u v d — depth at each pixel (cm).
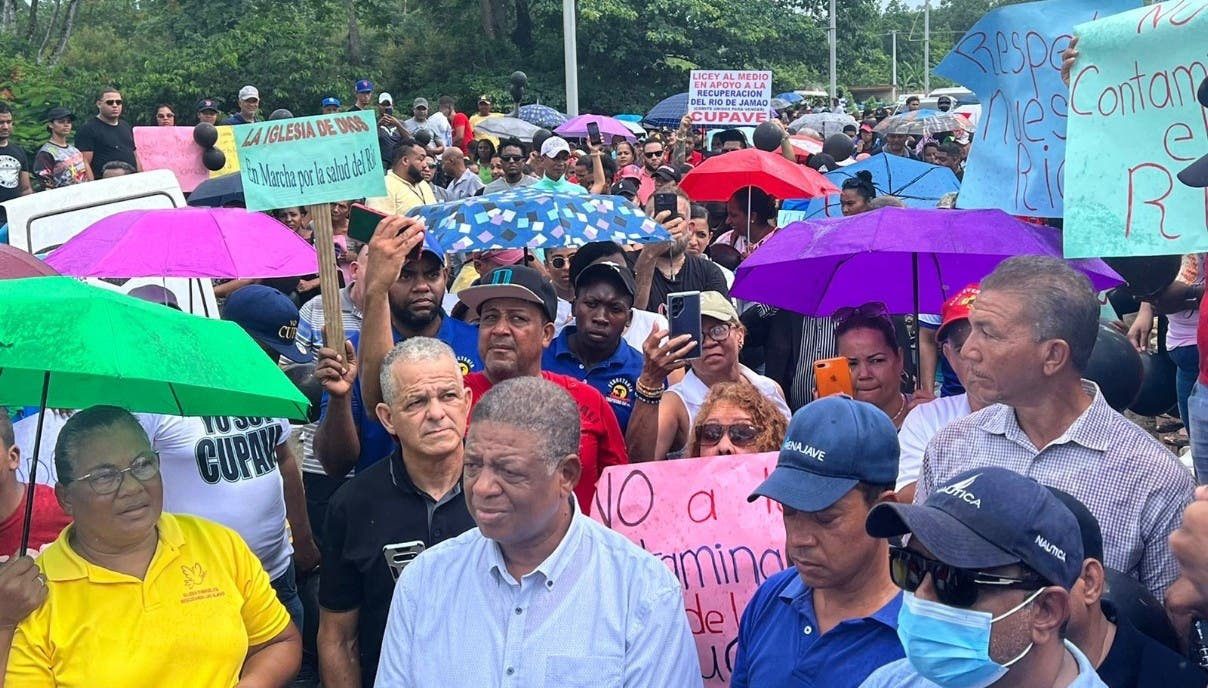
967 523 229
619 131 2070
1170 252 375
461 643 308
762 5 4578
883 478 291
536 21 4156
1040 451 340
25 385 358
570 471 307
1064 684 237
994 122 465
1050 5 444
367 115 440
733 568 376
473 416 305
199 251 529
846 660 294
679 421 521
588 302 523
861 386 463
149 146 1280
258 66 3534
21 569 320
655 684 302
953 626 232
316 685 528
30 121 2380
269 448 479
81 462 329
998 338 326
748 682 317
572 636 303
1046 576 227
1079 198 390
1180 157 374
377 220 452
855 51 5891
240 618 357
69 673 333
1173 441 807
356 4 4153
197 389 354
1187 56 371
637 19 4119
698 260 754
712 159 937
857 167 1062
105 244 528
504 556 313
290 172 436
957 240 434
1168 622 300
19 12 4850
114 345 289
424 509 391
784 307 540
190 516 364
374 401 452
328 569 396
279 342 605
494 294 462
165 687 340
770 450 417
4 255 441
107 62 3912
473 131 2073
